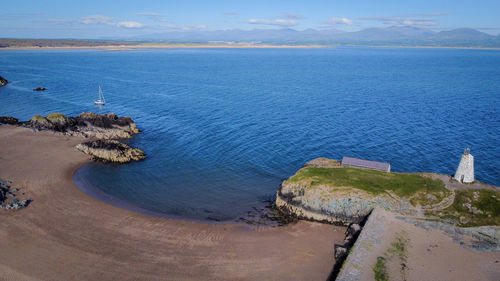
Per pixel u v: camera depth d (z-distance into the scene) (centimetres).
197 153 5481
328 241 3183
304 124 7031
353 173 3891
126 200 3928
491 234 2992
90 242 3064
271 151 5550
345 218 3441
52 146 5584
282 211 3734
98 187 4241
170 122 7281
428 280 2505
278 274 2730
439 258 2748
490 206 3195
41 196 3884
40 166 4741
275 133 6450
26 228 3228
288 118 7512
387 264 2653
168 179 4534
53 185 4184
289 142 5962
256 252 3012
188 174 4700
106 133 6244
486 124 6944
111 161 5053
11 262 2748
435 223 3136
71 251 2925
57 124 6525
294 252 3017
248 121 7269
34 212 3528
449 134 6341
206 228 3381
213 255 2956
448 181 3619
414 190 3469
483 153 5422
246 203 3928
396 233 3038
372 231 3052
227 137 6238
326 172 3931
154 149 5688
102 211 3641
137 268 2745
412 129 6662
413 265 2656
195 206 3834
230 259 2908
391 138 6159
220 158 5272
